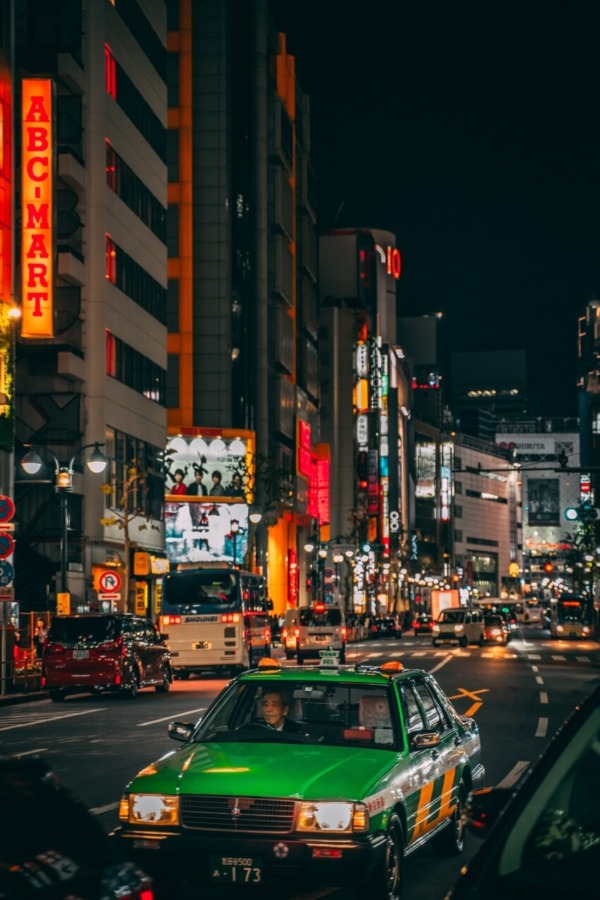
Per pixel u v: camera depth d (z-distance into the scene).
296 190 134.62
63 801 4.99
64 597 44.34
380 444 180.38
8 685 38.56
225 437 95.31
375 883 9.90
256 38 112.25
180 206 101.62
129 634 36.25
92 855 4.95
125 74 69.94
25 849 4.73
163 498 76.44
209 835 9.63
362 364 166.62
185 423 100.62
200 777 9.91
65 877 4.76
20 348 61.53
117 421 66.69
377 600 153.12
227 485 94.56
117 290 67.25
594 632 111.06
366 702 11.27
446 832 12.61
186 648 44.66
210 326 101.81
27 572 60.12
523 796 4.72
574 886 4.27
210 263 102.50
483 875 4.47
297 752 10.45
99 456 44.31
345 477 164.12
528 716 28.20
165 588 45.09
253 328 112.00
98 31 64.50
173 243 101.69
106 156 65.88
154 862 9.73
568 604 107.62
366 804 9.69
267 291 114.06
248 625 45.91
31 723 27.89
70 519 62.34
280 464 116.00
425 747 10.98
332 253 172.38
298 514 127.12
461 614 86.31
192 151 102.75
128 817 9.85
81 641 35.41
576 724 4.84
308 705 11.28
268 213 116.38
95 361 63.72
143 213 73.25
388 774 10.26
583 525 132.38
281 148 119.00
